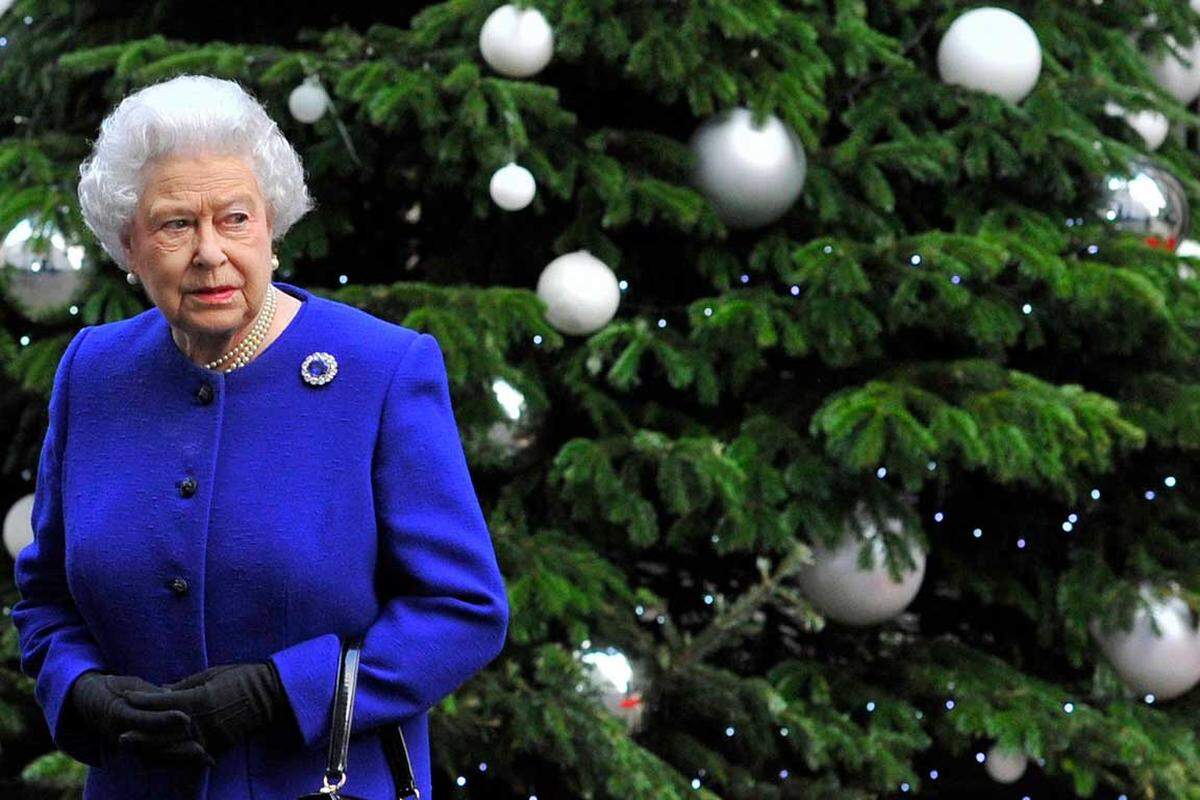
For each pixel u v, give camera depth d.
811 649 16.30
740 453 14.30
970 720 14.77
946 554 16.31
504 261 15.45
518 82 13.53
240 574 7.25
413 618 7.32
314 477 7.34
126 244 7.26
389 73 13.62
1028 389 14.38
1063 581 15.85
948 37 15.01
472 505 7.53
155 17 15.71
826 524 14.45
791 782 15.04
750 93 14.23
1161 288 14.91
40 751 16.19
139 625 7.34
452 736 14.07
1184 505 16.67
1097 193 15.84
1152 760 14.72
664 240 15.75
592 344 14.20
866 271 14.51
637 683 14.45
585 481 14.47
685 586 16.48
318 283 16.17
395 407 7.46
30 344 15.20
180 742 6.91
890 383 14.37
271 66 13.82
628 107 15.56
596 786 14.11
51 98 15.79
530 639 13.93
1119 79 16.14
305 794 7.17
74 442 7.64
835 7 15.26
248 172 7.14
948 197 15.49
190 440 7.39
